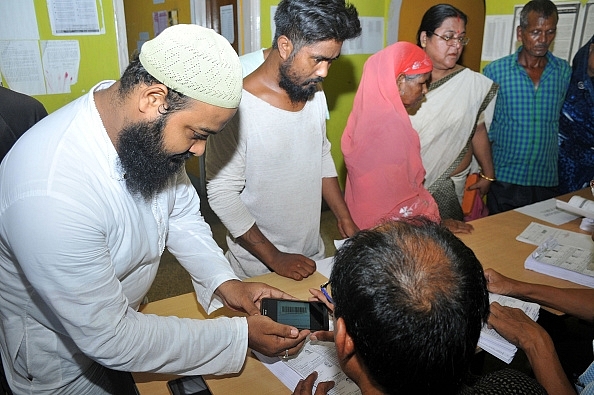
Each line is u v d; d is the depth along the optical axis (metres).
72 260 0.79
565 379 1.01
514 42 2.81
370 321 0.59
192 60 0.79
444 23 2.18
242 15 3.15
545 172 2.71
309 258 1.59
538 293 1.31
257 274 1.63
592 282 1.42
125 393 1.16
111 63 2.61
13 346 1.05
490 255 1.62
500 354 1.10
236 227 1.49
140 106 0.82
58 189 0.79
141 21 4.48
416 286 0.59
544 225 1.84
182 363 0.95
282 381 1.05
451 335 0.58
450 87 2.28
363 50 3.59
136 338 0.89
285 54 1.37
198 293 1.24
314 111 1.56
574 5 2.58
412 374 0.60
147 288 1.16
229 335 1.01
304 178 1.58
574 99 2.65
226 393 1.02
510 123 2.69
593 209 1.84
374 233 0.66
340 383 1.02
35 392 1.11
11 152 0.87
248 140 1.45
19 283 0.98
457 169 2.43
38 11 2.36
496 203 2.76
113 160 0.89
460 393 0.67
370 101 1.98
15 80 2.39
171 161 0.90
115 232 0.92
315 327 1.10
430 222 0.70
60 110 0.94
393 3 3.50
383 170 1.95
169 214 1.18
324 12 1.27
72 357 1.10
